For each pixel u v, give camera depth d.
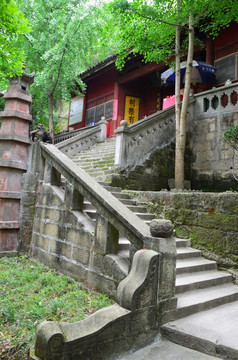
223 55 11.94
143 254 3.30
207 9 8.71
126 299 3.05
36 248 6.07
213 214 5.20
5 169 6.68
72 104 21.67
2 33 5.35
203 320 3.48
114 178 7.55
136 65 16.53
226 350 2.80
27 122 7.02
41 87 15.75
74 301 3.80
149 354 2.96
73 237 4.87
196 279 4.35
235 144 6.94
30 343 2.89
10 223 6.54
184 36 12.59
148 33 9.09
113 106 17.53
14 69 5.80
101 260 4.14
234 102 11.24
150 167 8.59
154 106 17.81
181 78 12.03
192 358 2.87
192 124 10.20
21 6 14.86
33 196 6.50
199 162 9.84
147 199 6.52
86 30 13.96
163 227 3.39
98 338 2.73
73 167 5.29
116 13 8.43
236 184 8.67
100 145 12.36
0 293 4.14
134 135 8.19
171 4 8.75
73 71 15.37
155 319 3.26
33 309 3.57
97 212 4.31
